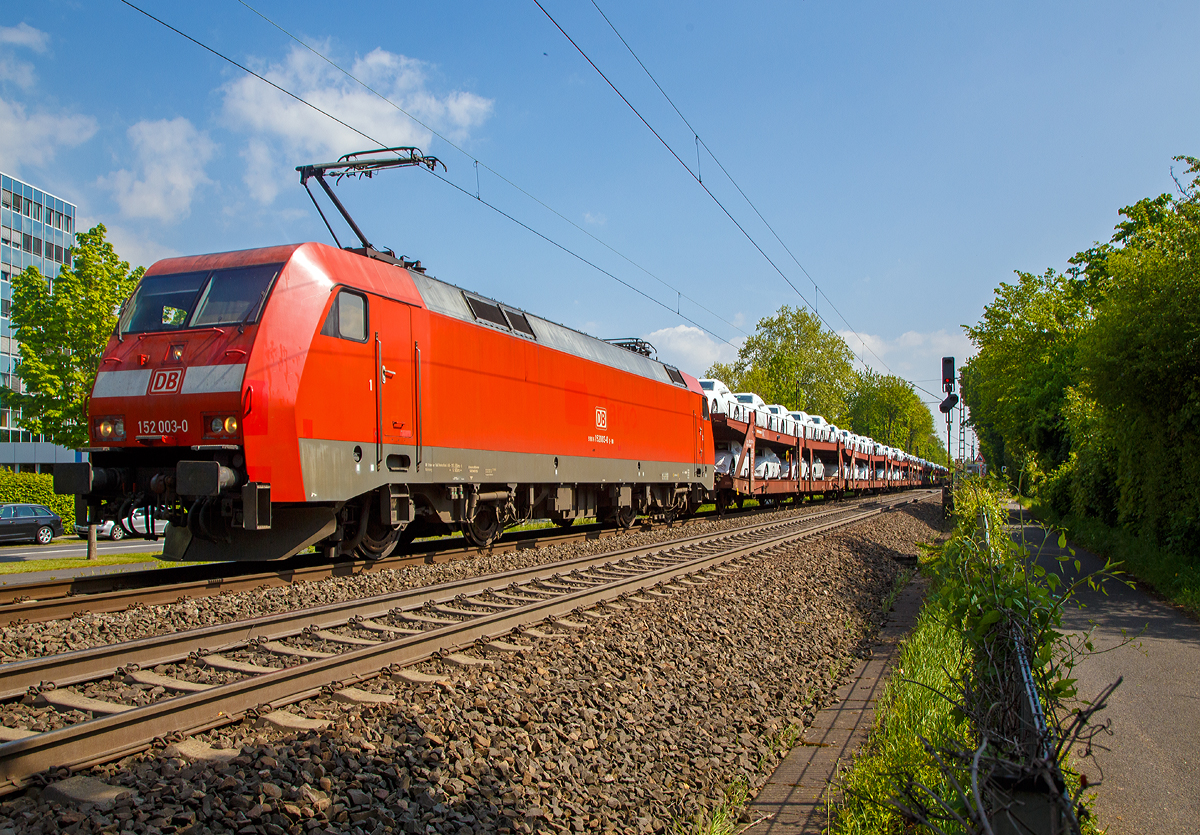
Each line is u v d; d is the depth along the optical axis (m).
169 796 3.50
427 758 4.11
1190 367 11.70
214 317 8.93
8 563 14.53
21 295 21.06
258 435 8.42
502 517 13.84
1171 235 12.63
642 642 7.21
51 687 4.93
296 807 3.47
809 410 61.84
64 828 3.25
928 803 2.96
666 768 4.73
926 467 76.88
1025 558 4.34
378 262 10.79
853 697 6.55
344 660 5.43
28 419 21.31
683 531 18.77
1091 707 2.65
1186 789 4.62
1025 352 29.84
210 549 9.07
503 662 6.15
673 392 21.31
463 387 12.08
